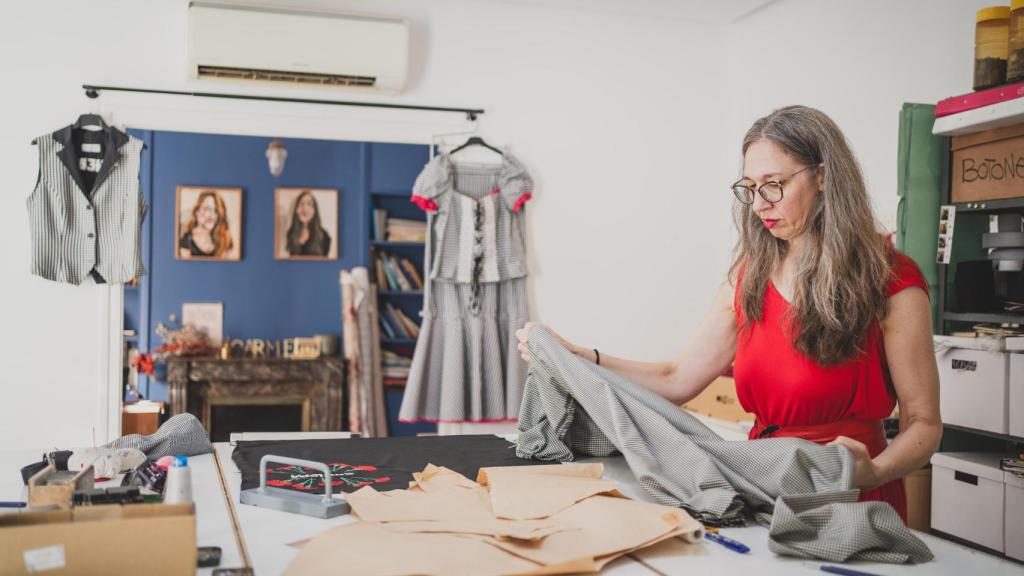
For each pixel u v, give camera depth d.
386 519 1.38
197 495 1.58
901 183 3.17
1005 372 2.84
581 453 2.05
